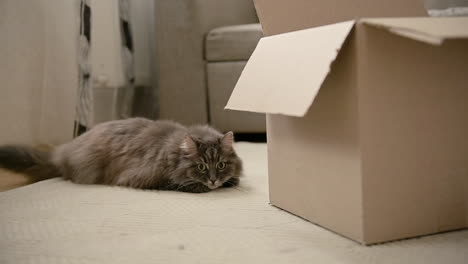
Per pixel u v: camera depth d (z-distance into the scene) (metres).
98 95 3.10
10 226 1.34
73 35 2.69
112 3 3.22
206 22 3.12
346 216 1.13
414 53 1.07
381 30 1.04
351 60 1.05
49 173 2.06
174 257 1.07
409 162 1.10
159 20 3.16
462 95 1.14
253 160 2.38
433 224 1.15
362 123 1.04
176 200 1.62
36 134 2.59
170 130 1.98
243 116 3.07
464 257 1.00
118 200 1.63
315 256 1.04
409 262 0.98
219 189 1.82
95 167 1.92
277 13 1.41
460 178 1.16
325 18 1.46
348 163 1.10
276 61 1.24
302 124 1.26
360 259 1.01
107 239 1.21
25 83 2.47
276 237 1.18
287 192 1.39
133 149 1.90
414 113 1.09
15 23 2.39
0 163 2.11
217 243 1.15
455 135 1.14
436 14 2.48
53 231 1.29
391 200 1.09
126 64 3.29
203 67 3.12
